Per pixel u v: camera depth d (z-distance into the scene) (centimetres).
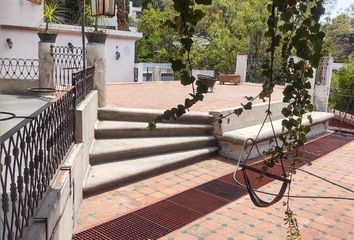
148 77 1716
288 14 174
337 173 655
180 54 169
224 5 2023
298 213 462
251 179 581
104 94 668
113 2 579
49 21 1034
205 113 732
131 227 394
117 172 510
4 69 924
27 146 241
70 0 1516
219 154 703
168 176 563
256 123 809
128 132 629
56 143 335
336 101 1253
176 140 646
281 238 390
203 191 515
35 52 1015
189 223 414
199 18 160
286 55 188
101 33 647
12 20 907
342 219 451
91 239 364
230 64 2033
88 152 512
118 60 1386
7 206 204
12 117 243
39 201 269
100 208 432
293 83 204
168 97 940
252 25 1931
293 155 248
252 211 457
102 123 639
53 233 270
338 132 1050
